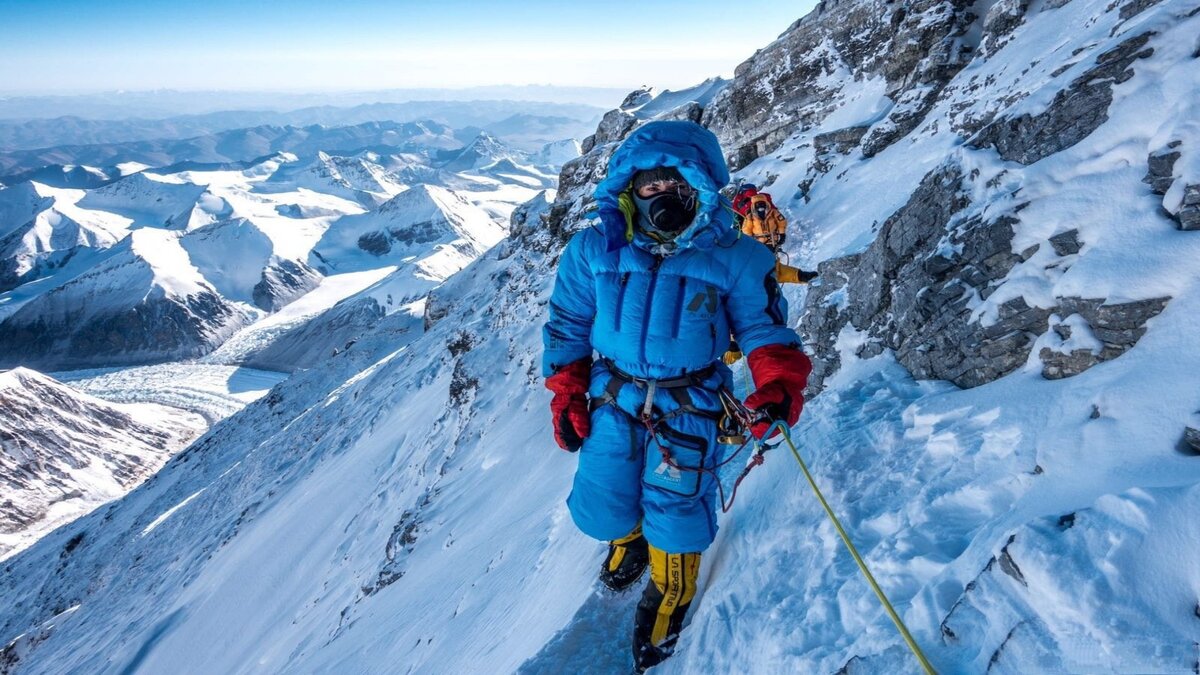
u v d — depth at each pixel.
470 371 20.17
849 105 15.16
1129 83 3.66
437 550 11.60
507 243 50.16
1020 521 2.47
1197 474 2.17
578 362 3.20
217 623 24.23
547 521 7.00
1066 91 4.02
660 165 2.68
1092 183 3.58
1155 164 3.28
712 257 2.83
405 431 27.25
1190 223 3.04
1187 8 3.63
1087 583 1.90
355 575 16.83
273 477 43.00
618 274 2.92
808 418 4.48
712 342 2.88
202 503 50.72
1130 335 3.02
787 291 8.67
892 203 8.77
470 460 15.65
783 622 2.83
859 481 3.47
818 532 3.27
